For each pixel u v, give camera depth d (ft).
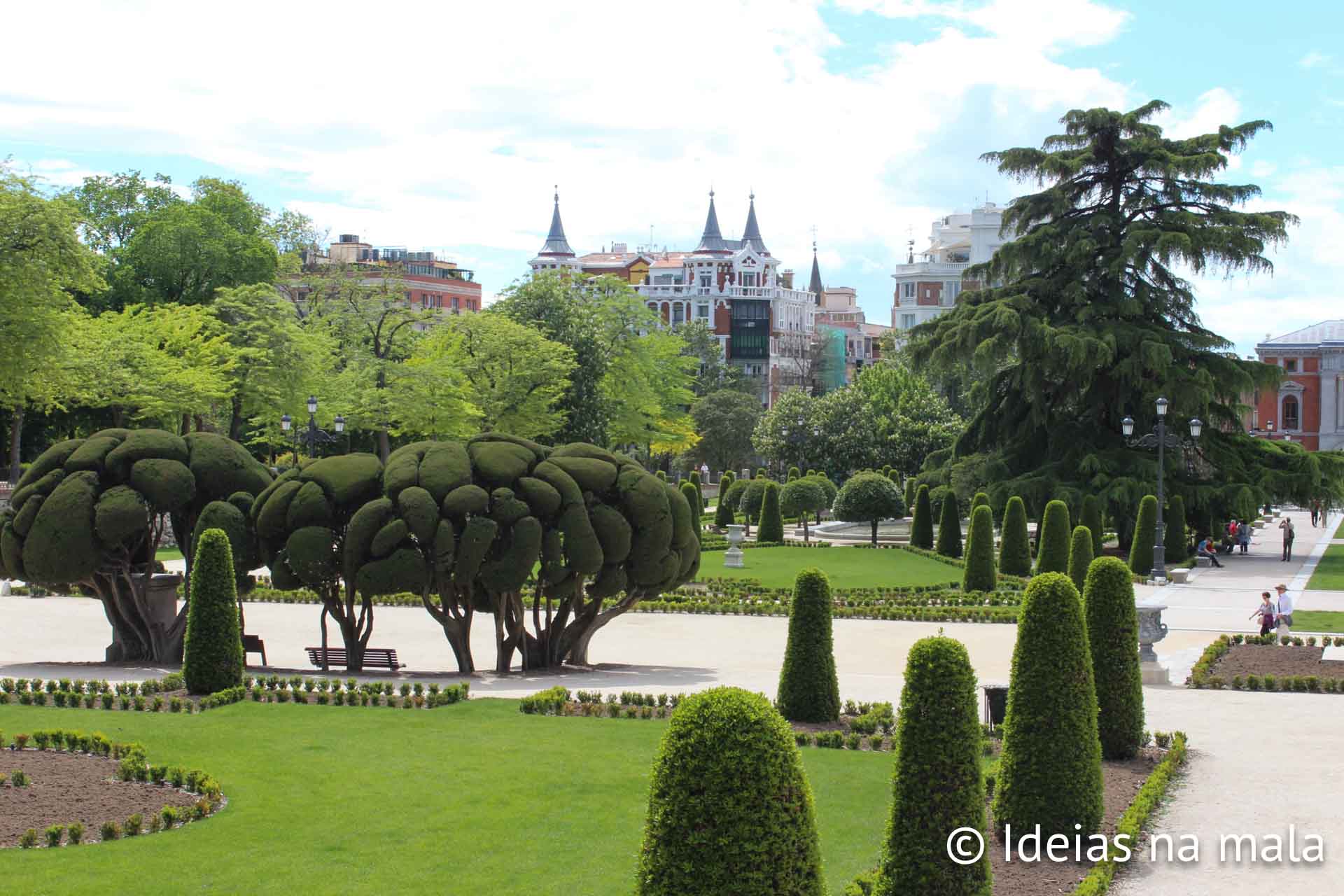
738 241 580.71
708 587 120.98
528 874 37.06
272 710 60.90
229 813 42.80
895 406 247.91
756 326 488.44
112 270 196.34
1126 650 52.16
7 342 121.19
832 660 59.98
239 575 78.95
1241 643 85.46
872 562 148.56
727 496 203.41
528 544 73.51
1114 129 168.96
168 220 196.95
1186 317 171.22
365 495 75.92
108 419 190.90
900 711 34.06
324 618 77.30
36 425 198.39
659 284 504.02
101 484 78.59
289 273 215.51
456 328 190.70
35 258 122.72
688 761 26.86
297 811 43.11
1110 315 164.86
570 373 199.72
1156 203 168.96
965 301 175.32
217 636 65.46
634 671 77.10
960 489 165.68
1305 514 284.82
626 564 77.87
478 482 75.97
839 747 54.65
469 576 73.41
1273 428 368.07
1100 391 167.32
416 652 86.69
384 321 192.24
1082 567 116.78
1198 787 47.98
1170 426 162.30
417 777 47.88
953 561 144.87
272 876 36.52
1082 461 157.89
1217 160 161.27
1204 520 163.53
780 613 104.88
